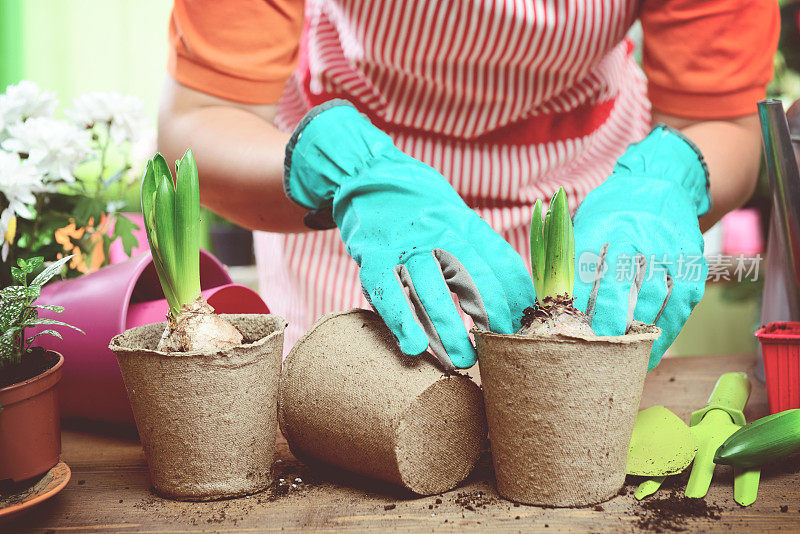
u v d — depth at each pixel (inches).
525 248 44.8
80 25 151.7
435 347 27.3
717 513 24.8
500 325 27.2
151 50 154.4
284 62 39.9
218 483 26.7
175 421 26.0
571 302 25.9
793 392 32.4
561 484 25.1
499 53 38.3
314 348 29.2
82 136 35.1
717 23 39.1
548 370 24.1
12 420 25.0
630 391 25.0
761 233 76.3
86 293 34.5
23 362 27.2
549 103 42.3
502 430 25.5
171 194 26.0
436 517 24.8
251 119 39.3
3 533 24.3
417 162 32.0
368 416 26.2
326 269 47.1
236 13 37.6
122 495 27.6
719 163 38.9
